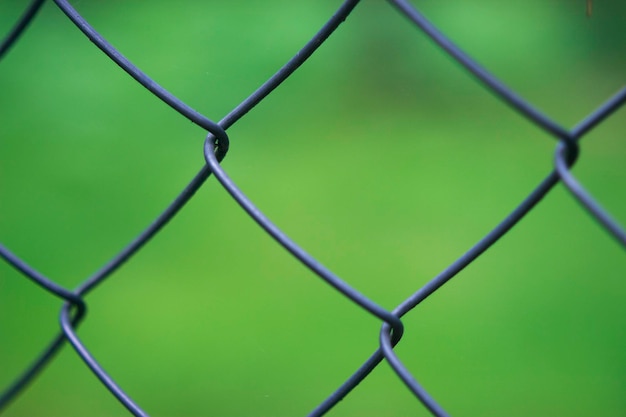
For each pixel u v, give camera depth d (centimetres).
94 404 407
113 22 770
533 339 452
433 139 657
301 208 572
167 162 619
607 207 568
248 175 610
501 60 757
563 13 773
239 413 409
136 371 429
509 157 633
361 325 459
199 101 688
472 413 411
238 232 534
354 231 551
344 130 669
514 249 523
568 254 515
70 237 540
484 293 484
